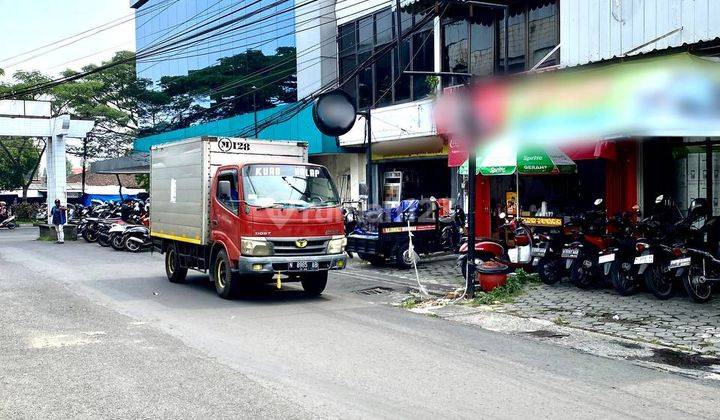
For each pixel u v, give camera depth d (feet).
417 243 50.21
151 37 123.34
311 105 70.38
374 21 67.82
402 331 27.76
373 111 65.87
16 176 158.10
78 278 46.62
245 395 18.67
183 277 44.45
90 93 138.62
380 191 68.90
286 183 36.45
